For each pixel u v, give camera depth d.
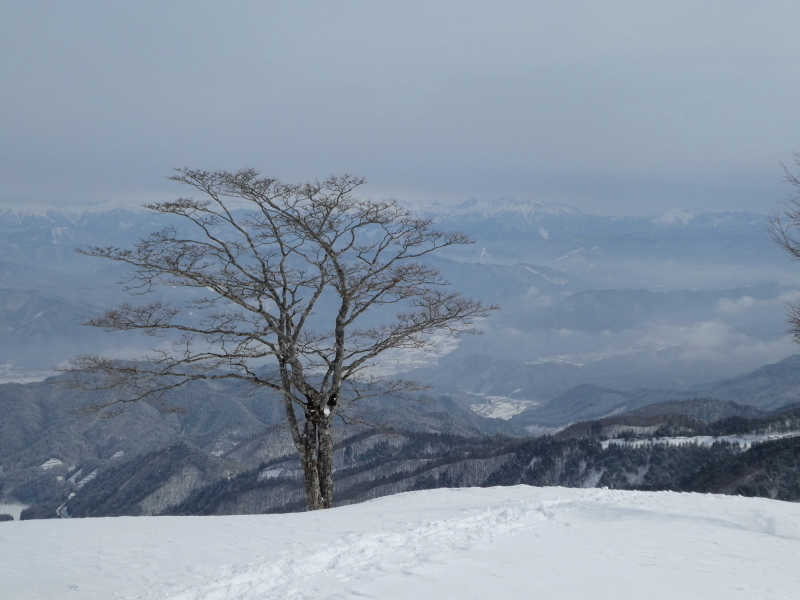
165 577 8.66
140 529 13.11
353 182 21.34
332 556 9.78
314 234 20.58
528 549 10.36
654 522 13.41
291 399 21.70
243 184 20.48
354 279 21.78
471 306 22.19
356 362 22.31
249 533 12.31
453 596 7.50
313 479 21.47
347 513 15.56
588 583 8.41
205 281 20.23
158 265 19.98
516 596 7.62
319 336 22.27
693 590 8.41
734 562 10.30
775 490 82.19
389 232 22.36
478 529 12.20
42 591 8.09
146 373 19.83
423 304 22.38
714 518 15.19
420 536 11.47
